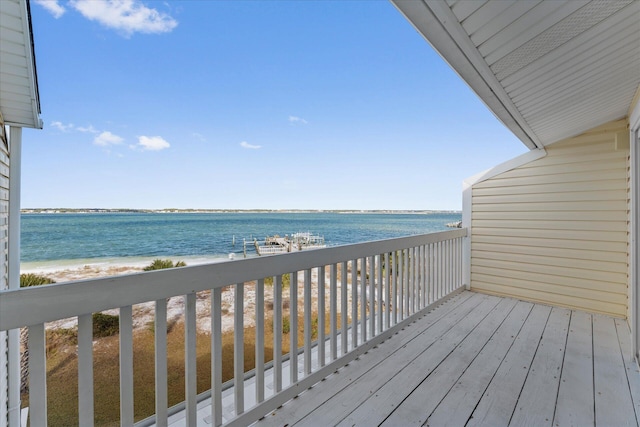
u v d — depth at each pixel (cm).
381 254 268
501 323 310
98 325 485
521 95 225
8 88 190
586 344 261
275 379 176
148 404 343
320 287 206
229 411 182
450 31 138
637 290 238
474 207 432
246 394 200
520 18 134
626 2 131
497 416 168
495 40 150
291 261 185
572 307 356
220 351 148
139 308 667
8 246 244
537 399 184
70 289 104
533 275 384
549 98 237
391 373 213
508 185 403
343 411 172
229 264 151
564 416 169
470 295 411
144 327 571
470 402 181
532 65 180
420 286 340
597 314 338
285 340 564
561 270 364
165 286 128
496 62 173
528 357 237
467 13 127
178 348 501
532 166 385
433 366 223
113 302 113
